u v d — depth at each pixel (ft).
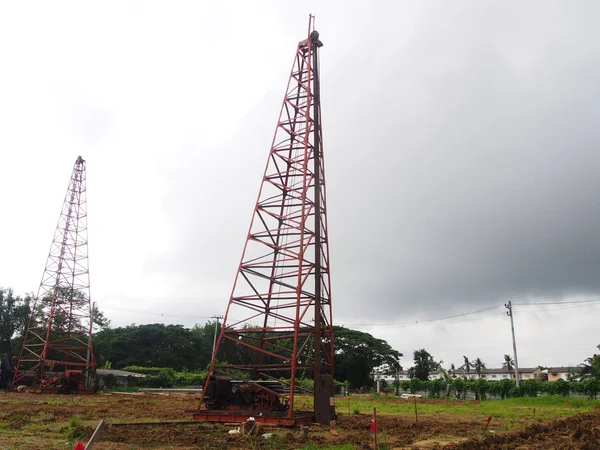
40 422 90.12
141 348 363.15
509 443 67.87
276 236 120.26
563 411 140.26
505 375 509.76
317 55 133.18
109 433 74.23
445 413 134.82
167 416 106.63
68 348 233.96
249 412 94.58
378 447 62.59
